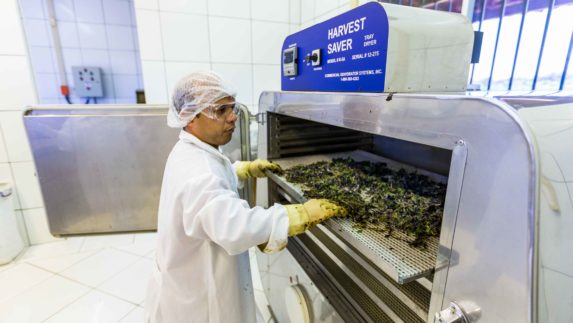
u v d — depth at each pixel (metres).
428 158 1.23
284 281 1.29
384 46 0.70
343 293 0.94
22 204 2.04
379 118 0.66
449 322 0.52
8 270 1.88
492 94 0.53
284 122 1.36
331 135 1.49
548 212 0.40
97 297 1.66
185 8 1.86
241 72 2.09
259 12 2.03
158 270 0.98
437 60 0.78
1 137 1.88
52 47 2.51
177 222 0.79
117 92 2.79
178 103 0.83
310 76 1.07
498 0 1.12
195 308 0.89
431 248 0.64
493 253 0.44
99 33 2.61
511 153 0.40
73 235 1.72
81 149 1.57
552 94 0.57
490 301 0.46
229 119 0.86
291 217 0.75
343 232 0.73
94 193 1.66
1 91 1.82
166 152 1.66
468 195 0.47
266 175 1.21
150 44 1.85
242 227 0.69
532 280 0.39
